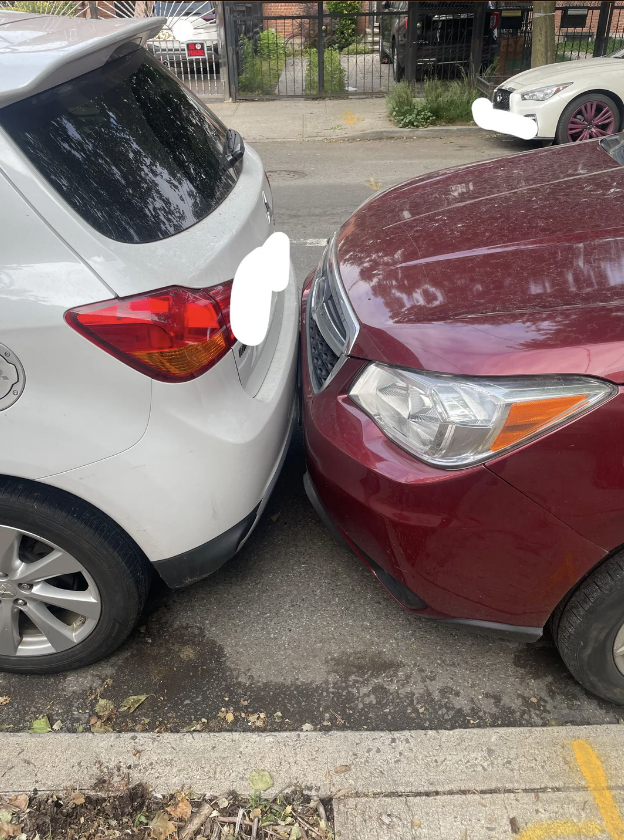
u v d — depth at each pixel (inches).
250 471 82.3
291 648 92.3
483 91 424.8
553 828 69.6
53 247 68.2
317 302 100.1
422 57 469.4
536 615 75.8
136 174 78.2
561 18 442.9
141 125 84.9
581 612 73.4
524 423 65.9
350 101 488.4
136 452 74.0
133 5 479.5
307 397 89.5
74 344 69.2
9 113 68.2
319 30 479.8
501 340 69.2
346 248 99.2
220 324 77.2
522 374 66.4
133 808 73.3
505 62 460.4
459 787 73.5
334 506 82.7
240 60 502.6
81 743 79.0
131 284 69.6
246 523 84.8
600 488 65.7
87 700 86.2
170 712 84.4
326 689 86.7
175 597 100.3
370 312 80.6
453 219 96.5
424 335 73.2
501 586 73.7
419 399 71.0
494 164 118.9
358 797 73.1
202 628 95.5
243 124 436.1
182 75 506.6
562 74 332.5
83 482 74.1
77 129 74.5
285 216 263.9
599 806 71.2
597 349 65.5
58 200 68.2
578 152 116.0
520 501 67.8
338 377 81.6
